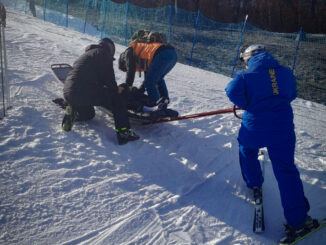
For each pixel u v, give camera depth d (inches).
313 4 989.2
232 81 106.3
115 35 561.3
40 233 88.7
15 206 95.0
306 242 101.7
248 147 113.3
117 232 95.2
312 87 417.4
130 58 162.6
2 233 85.7
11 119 141.5
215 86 302.5
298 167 149.9
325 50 597.6
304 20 1006.4
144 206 108.2
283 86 104.1
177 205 112.1
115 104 144.4
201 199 117.7
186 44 583.8
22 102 161.9
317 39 634.2
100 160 128.3
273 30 1044.5
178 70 357.4
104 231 94.7
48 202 100.1
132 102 165.5
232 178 134.1
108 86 143.1
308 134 202.1
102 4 601.6
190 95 246.5
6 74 153.1
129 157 135.6
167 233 98.5
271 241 102.2
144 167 130.7
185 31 668.1
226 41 607.2
